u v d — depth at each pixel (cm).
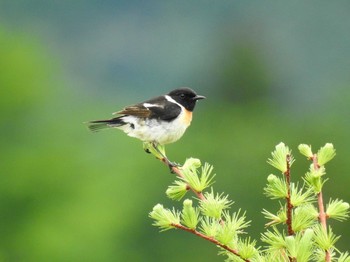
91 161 4044
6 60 4131
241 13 7725
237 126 4925
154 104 1105
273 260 566
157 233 3769
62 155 3862
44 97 4219
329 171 3481
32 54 4222
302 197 571
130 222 3712
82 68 14050
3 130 4088
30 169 3772
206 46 7394
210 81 6344
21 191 3688
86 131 4444
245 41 6462
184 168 622
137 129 1095
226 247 569
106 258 3525
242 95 6197
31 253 3547
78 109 4984
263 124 4978
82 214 3625
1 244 3606
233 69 6241
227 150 4122
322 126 4425
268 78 6228
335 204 571
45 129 4159
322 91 7156
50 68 4366
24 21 13100
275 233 578
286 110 5744
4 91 4103
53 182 3731
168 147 4188
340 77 11281
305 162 3278
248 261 567
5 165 3822
